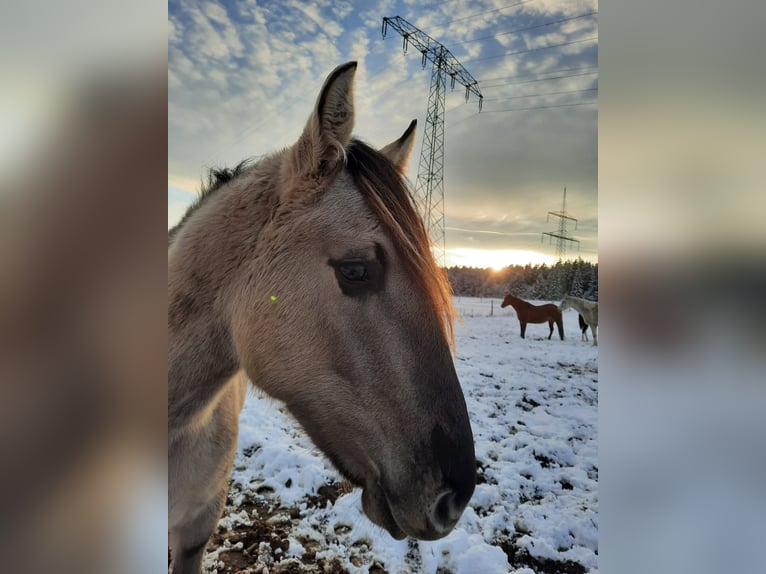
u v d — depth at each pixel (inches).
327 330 43.1
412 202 47.5
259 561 78.2
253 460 115.0
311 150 44.3
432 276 43.4
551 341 197.9
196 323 47.8
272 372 45.6
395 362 41.5
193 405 50.1
